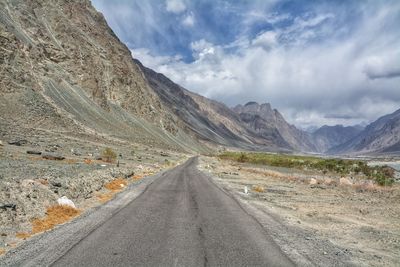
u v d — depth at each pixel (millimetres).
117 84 153250
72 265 8039
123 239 10406
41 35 126750
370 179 48000
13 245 9586
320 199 24562
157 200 19000
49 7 142125
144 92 180500
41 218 12469
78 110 112625
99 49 154000
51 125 88062
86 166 33375
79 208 15375
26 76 102375
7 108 82625
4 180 16672
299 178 42125
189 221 13570
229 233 11797
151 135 148125
